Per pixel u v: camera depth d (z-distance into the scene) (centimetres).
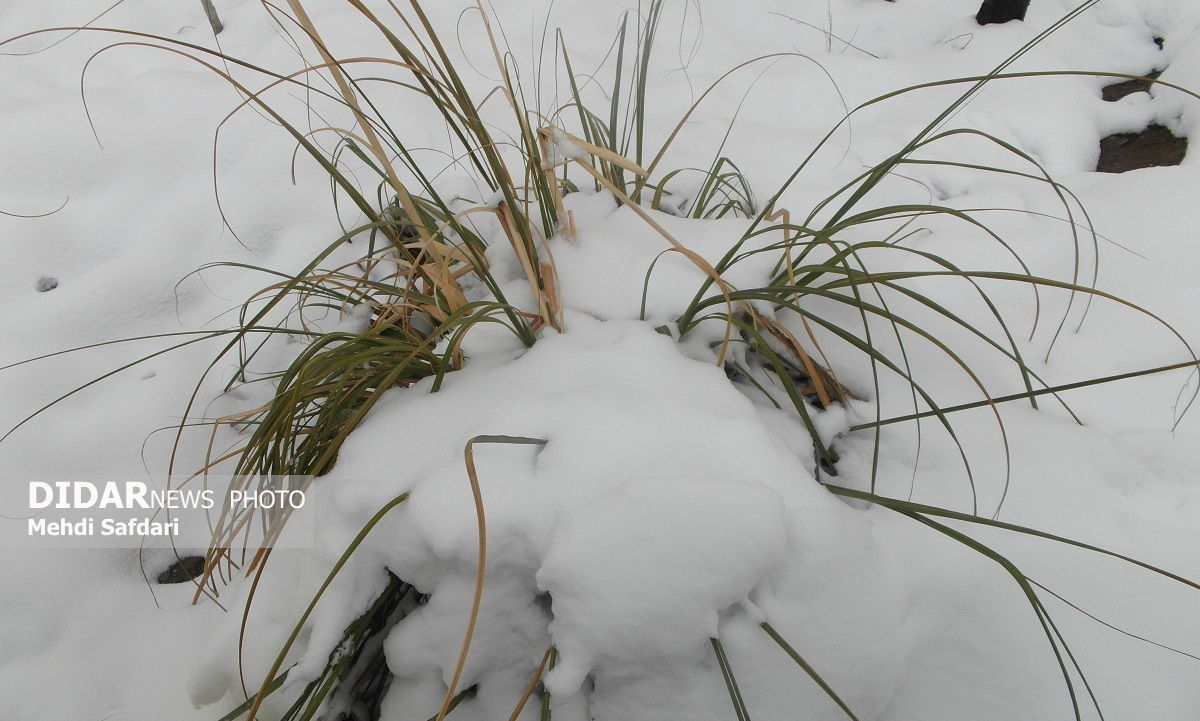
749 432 87
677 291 106
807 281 108
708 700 81
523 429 89
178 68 176
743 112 168
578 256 114
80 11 193
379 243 137
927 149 151
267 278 139
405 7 187
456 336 95
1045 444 101
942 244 127
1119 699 83
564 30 185
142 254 140
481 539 75
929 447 102
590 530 79
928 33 191
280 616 88
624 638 78
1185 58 156
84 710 95
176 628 101
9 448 117
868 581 83
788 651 78
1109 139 158
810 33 192
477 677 87
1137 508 96
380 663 93
